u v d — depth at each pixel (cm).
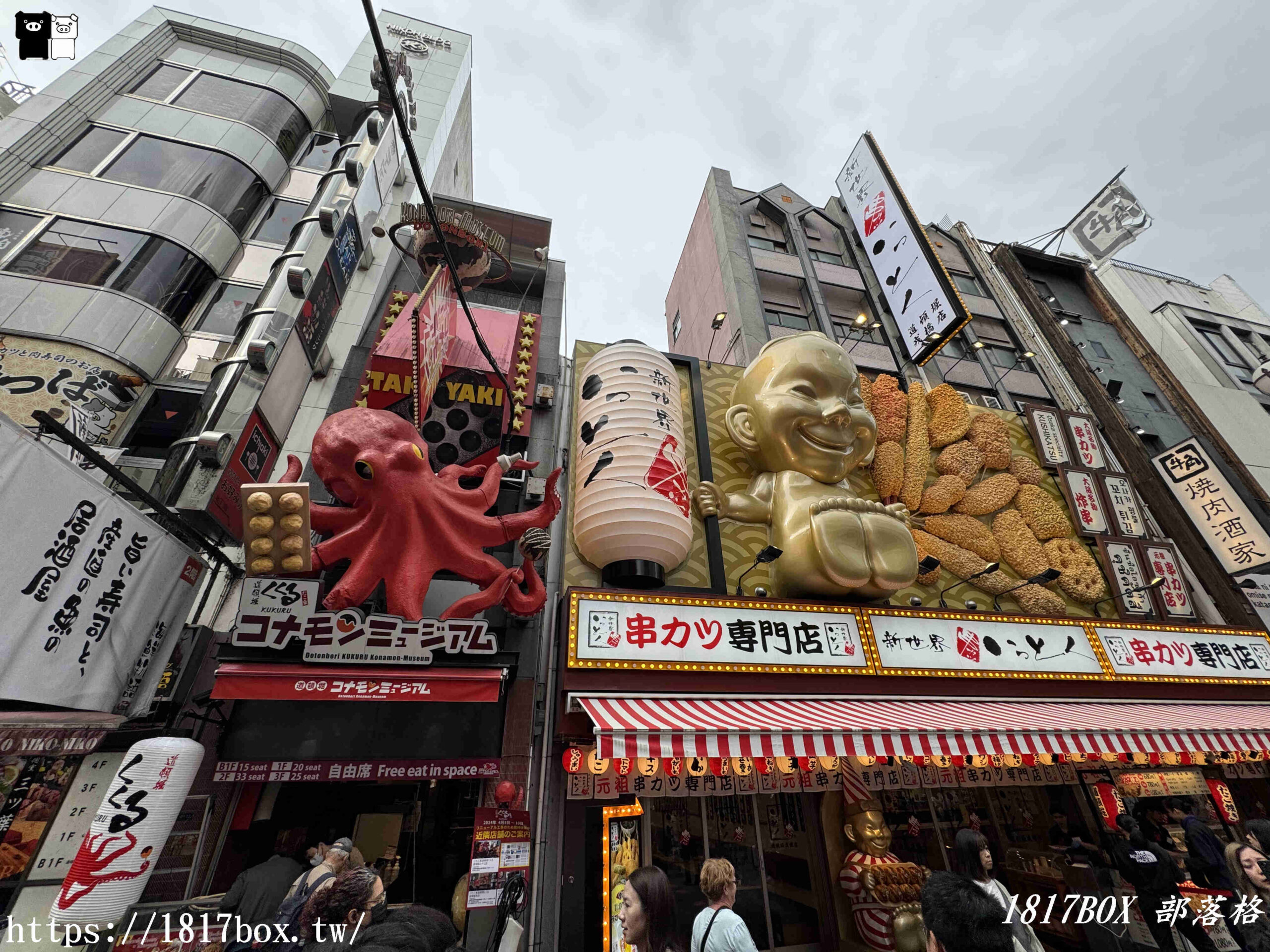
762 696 764
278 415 864
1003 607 1135
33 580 507
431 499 739
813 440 1002
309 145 1641
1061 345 2080
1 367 939
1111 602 1208
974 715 773
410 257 1346
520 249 1531
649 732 605
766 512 1009
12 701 490
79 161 1230
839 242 2255
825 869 827
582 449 959
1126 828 712
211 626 810
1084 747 731
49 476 525
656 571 857
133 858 505
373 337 1159
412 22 2530
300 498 657
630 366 1027
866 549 902
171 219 1218
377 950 223
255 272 1305
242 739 657
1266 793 1125
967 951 308
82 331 1017
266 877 516
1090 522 1295
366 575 687
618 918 624
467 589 836
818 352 1055
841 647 837
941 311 1662
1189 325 2536
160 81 1455
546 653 832
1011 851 964
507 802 659
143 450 1012
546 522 805
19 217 1105
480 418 988
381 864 739
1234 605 1365
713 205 2203
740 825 845
